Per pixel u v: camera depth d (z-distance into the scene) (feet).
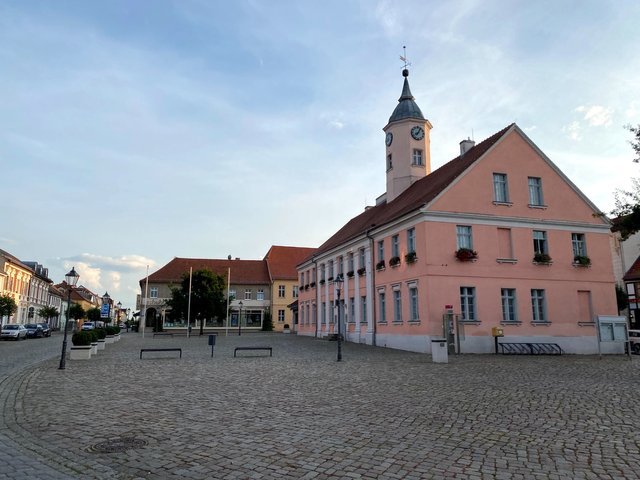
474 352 88.48
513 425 28.58
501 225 94.84
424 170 126.52
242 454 22.86
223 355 81.82
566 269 98.07
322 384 45.98
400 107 130.21
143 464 21.42
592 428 27.84
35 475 19.93
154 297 239.71
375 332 110.93
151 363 67.10
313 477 19.70
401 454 22.74
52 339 154.92
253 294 253.44
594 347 96.17
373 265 113.50
